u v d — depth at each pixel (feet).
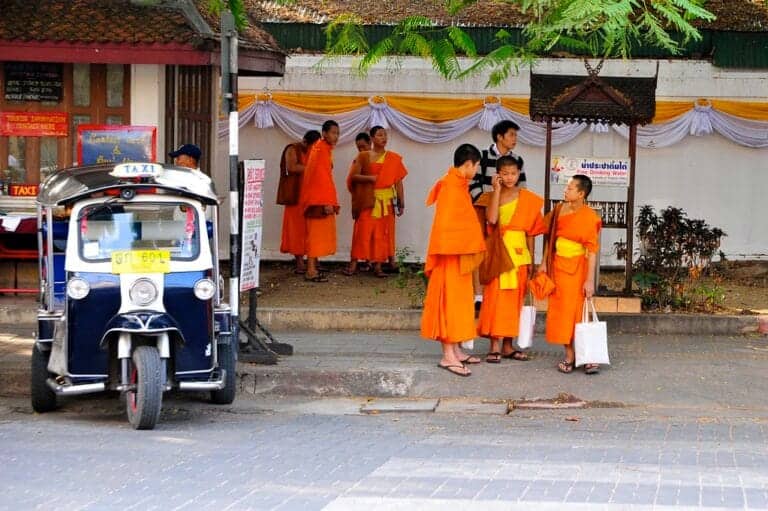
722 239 52.08
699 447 26.37
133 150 42.32
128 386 27.73
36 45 39.88
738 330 39.42
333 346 37.29
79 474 22.85
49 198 28.96
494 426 29.12
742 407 31.71
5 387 33.60
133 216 28.63
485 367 34.04
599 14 27.61
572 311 33.19
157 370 27.25
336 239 50.14
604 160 39.42
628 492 21.70
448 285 32.83
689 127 51.34
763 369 34.45
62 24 40.27
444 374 33.32
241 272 33.37
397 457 24.82
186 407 31.35
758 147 51.75
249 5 52.85
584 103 38.19
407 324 40.22
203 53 40.29
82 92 42.57
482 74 51.19
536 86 38.29
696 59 51.37
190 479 22.47
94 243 28.27
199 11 42.27
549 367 34.14
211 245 30.07
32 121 42.52
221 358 30.81
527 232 33.71
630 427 29.01
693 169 52.01
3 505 20.45
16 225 41.06
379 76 51.62
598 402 32.12
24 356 35.29
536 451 25.67
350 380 33.32
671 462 24.57
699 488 22.11
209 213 30.42
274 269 51.37
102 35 40.01
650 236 41.73
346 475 22.97
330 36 40.22
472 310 33.01
